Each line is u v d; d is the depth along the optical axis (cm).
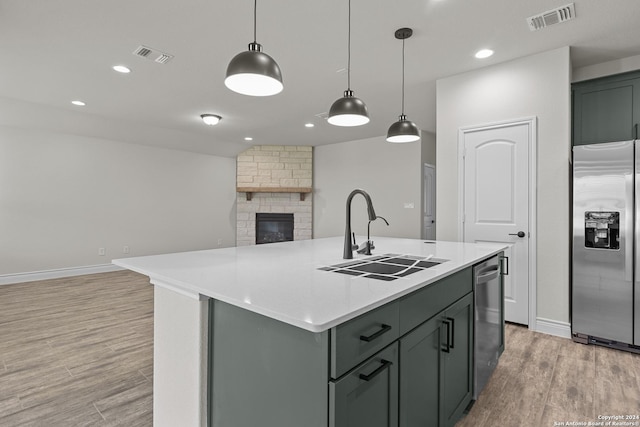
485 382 198
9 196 475
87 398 193
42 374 221
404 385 120
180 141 622
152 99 419
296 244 264
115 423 171
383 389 109
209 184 700
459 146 335
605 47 282
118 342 274
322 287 120
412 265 174
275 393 103
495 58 303
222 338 122
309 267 161
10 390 201
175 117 498
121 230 580
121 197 580
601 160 258
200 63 316
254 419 110
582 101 302
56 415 177
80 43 278
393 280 131
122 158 581
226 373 120
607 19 241
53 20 245
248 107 452
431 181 625
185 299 134
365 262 184
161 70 331
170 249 641
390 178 620
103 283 485
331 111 215
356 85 371
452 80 341
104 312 353
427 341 137
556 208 284
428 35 265
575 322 270
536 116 293
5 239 473
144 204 608
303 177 716
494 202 315
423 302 134
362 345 99
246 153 718
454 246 249
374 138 641
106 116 489
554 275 286
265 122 529
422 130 585
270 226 738
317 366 91
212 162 705
